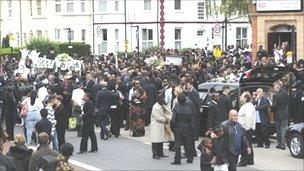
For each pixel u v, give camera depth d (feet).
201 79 91.40
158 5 181.68
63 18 191.01
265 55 114.52
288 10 129.80
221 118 65.00
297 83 75.56
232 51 150.20
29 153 43.32
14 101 74.69
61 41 181.16
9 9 213.46
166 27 182.09
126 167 57.26
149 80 83.56
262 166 56.65
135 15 182.80
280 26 131.75
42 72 102.22
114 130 76.54
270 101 69.26
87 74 87.76
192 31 184.34
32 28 201.46
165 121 60.75
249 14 143.54
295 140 60.95
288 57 109.19
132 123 76.59
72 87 81.82
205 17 184.65
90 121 65.26
